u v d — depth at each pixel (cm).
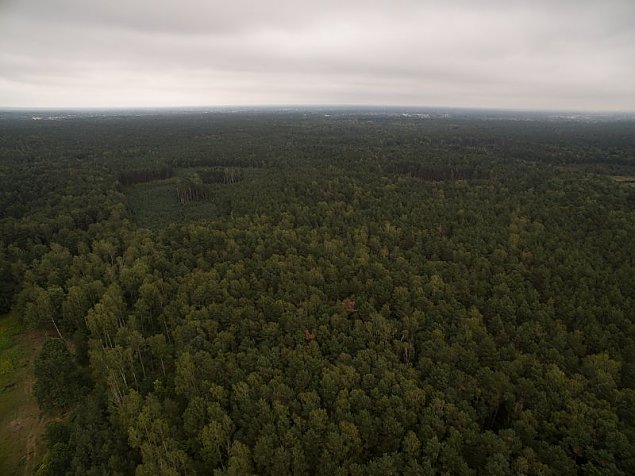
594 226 10031
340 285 7812
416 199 12425
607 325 6475
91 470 4472
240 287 7581
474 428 4794
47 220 10669
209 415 5066
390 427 4803
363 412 4891
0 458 5372
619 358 5844
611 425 4584
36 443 5569
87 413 5272
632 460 4278
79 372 6394
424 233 9962
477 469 4544
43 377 6044
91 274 8500
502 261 8494
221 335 6303
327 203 12331
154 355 6462
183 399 5838
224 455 5038
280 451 4481
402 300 7131
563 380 5256
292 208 11625
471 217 10862
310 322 6606
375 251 9394
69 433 5456
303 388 5441
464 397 5312
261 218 10912
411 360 6247
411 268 8181
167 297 7662
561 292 7350
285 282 7694
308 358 5762
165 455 4603
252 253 9162
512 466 4375
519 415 5109
